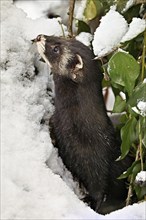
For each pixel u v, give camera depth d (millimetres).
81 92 5887
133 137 5047
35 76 5914
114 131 6145
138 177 4992
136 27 5070
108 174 5992
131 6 5625
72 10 6184
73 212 4332
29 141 4930
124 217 4301
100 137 5926
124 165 6051
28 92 5527
